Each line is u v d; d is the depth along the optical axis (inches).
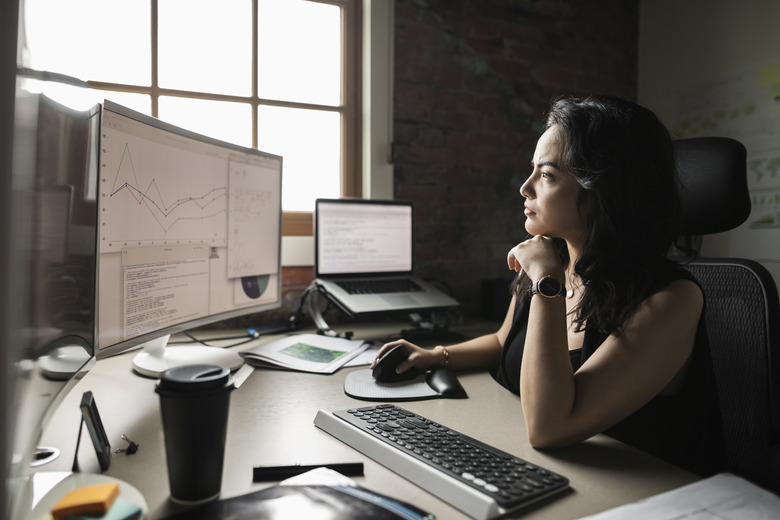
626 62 98.5
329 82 79.9
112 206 36.1
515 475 24.4
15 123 15.1
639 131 36.6
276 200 60.7
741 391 43.0
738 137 83.1
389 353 42.3
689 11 90.0
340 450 28.6
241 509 20.1
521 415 35.2
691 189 46.8
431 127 82.2
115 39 66.8
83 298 29.2
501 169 87.7
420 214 82.0
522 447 29.8
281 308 74.2
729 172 45.3
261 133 75.9
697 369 34.3
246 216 55.3
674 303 32.8
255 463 26.7
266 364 47.6
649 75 97.4
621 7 97.3
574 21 92.8
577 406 30.3
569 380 31.0
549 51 90.7
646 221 35.9
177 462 21.7
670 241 37.3
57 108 23.1
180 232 45.0
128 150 37.8
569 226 38.5
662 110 95.3
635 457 28.6
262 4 75.0
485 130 86.1
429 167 82.4
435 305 66.4
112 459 26.7
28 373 18.2
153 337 41.6
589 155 36.4
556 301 34.3
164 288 43.0
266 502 20.7
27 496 21.3
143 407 35.0
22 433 17.7
